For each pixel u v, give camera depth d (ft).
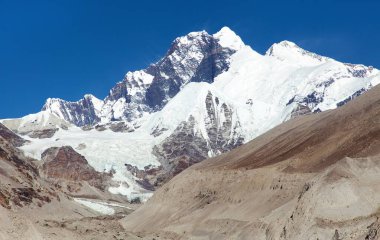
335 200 376.89
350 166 407.03
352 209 372.17
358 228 352.49
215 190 595.47
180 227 545.85
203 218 543.80
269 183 524.93
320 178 397.19
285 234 378.73
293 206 403.75
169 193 646.74
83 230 514.27
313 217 370.73
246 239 420.77
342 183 384.47
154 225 605.31
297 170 513.86
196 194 615.16
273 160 572.10
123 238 497.46
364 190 384.27
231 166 624.18
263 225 415.23
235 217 501.97
